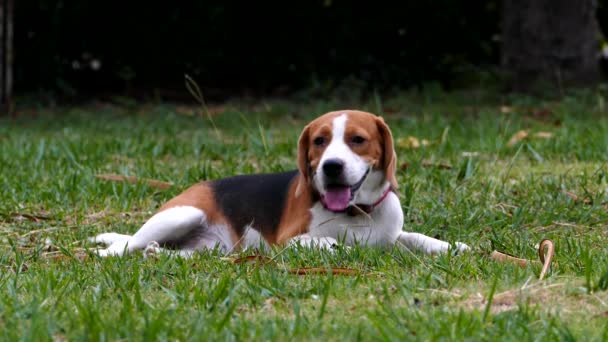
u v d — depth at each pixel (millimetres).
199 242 8680
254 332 5289
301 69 23688
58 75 22578
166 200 10336
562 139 12836
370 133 7855
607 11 24703
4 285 6559
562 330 5227
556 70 21562
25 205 10102
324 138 7820
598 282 6219
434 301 6008
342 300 6074
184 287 6422
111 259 7480
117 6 22500
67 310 5691
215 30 23094
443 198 9992
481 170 11438
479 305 5914
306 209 8047
